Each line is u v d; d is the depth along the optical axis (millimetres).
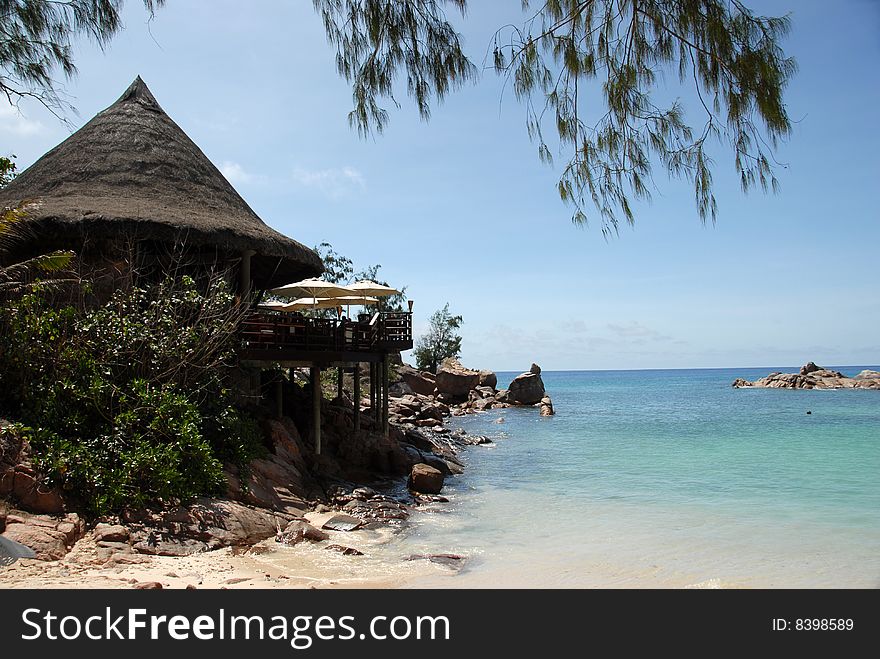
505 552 9969
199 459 10812
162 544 8969
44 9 7375
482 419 38531
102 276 14164
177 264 15727
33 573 7371
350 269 49250
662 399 62219
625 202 5500
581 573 8781
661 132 5273
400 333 19719
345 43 5344
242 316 13961
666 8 4777
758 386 80000
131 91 18703
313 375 16766
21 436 9500
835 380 71438
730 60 4652
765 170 4797
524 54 5316
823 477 17203
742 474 17750
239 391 14438
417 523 12094
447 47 5289
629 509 13281
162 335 12219
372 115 5465
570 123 5453
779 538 10758
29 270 13484
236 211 17578
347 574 8609
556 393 81062
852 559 9469
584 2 5039
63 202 14789
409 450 19078
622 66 5211
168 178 16875
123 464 9953
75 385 10617
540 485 16328
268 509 11703
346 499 13500
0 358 10609
